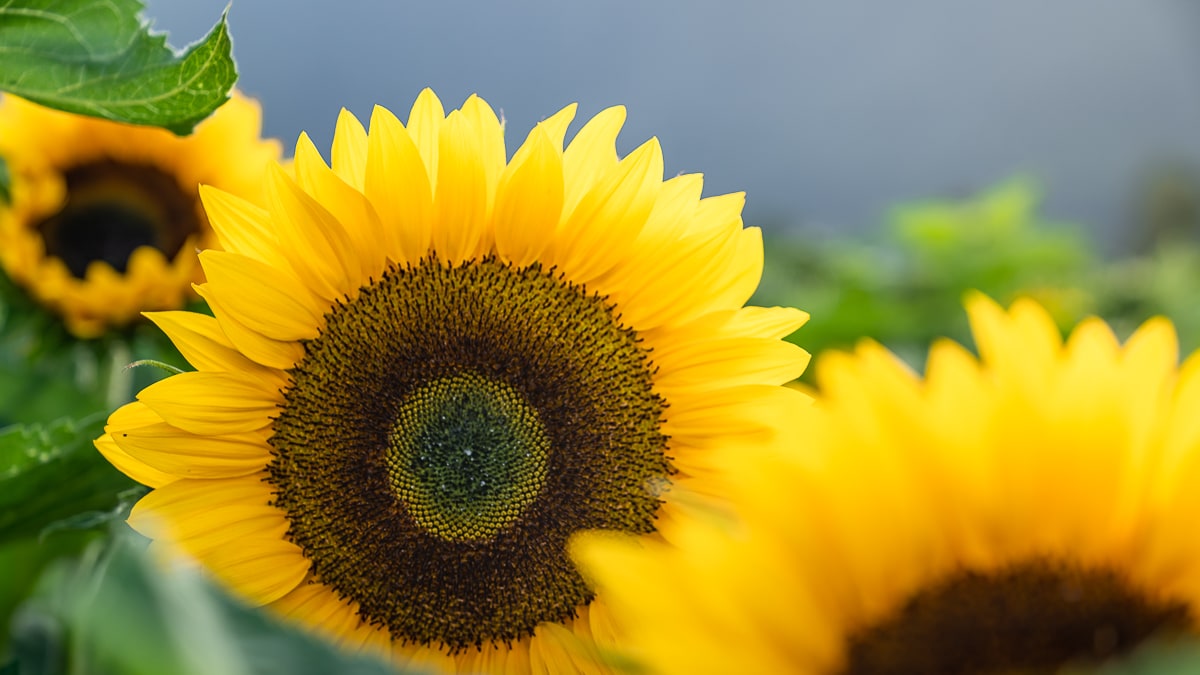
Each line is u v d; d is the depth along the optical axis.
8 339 0.83
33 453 0.64
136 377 0.84
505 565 0.66
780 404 0.66
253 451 0.66
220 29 0.63
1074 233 1.47
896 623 0.53
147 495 0.64
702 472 0.66
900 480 0.53
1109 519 0.54
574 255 0.67
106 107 0.64
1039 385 0.54
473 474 0.66
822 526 0.53
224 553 0.65
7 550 0.73
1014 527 0.53
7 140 0.88
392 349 0.67
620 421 0.67
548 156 0.67
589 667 0.64
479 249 0.67
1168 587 0.53
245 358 0.66
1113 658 0.53
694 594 0.52
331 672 0.49
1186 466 0.53
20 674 0.63
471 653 0.66
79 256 0.89
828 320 1.12
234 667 0.47
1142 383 0.54
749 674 0.52
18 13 0.63
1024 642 0.53
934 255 1.42
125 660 0.46
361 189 0.67
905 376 0.54
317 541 0.66
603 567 0.52
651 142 0.67
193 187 0.90
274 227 0.66
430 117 0.68
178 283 0.83
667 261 0.67
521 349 0.67
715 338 0.67
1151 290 1.36
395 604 0.66
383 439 0.66
